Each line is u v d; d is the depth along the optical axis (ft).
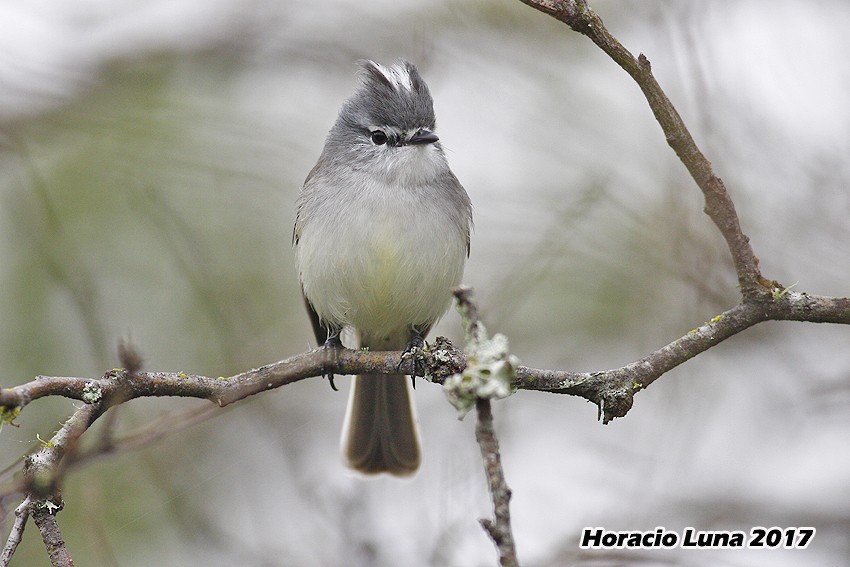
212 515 38.45
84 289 38.27
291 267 44.68
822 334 39.96
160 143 44.83
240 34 48.11
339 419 41.19
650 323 40.75
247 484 38.99
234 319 42.32
